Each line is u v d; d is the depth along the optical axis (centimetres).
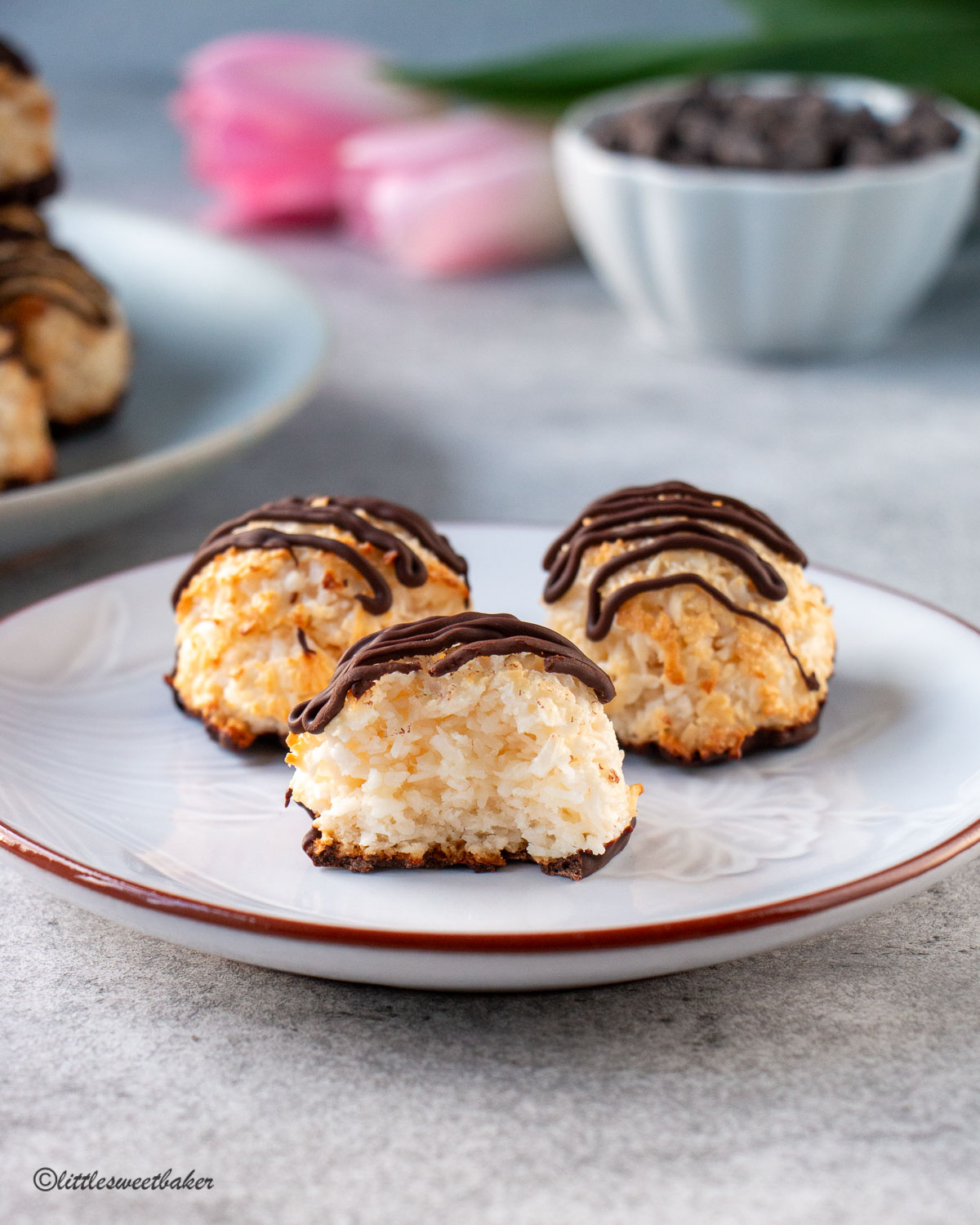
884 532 44
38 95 47
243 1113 27
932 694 34
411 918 30
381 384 53
